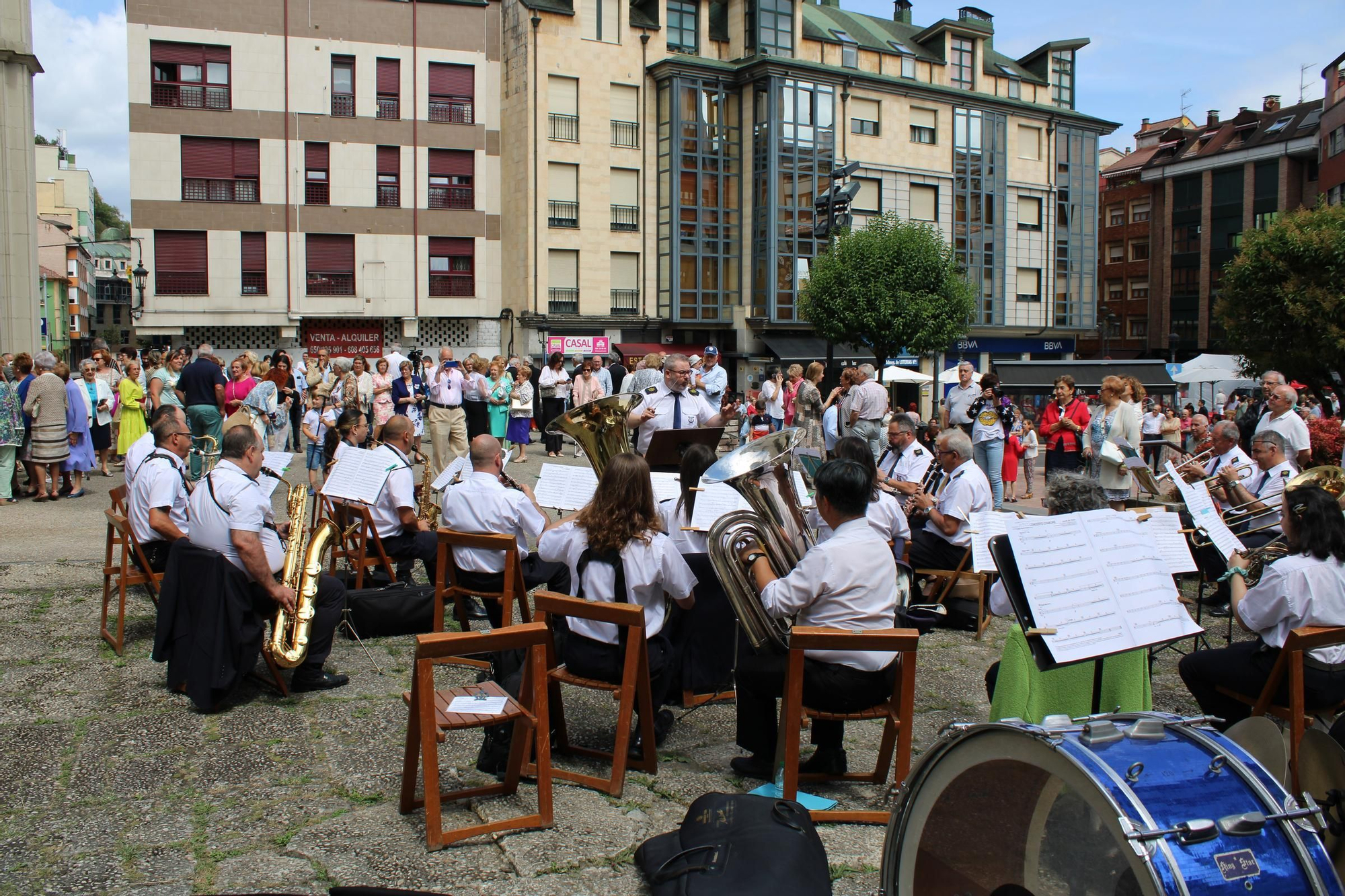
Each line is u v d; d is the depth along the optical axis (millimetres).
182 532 5688
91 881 3363
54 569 7762
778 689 4219
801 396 13516
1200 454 8078
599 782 4191
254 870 3469
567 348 32281
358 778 4277
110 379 13977
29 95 16969
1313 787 3197
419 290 30984
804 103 34531
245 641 4961
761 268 34500
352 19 29609
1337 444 9945
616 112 33094
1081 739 2502
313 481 12844
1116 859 2352
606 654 4332
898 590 5879
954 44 39156
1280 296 30016
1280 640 4250
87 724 4809
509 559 5531
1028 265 41719
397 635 6480
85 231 66812
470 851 3639
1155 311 56938
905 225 30781
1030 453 14023
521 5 31672
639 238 33750
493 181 31875
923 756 2836
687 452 5465
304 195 29578
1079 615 3350
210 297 28984
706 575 5340
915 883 2822
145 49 27891
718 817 3336
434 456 14031
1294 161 50312
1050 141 41719
